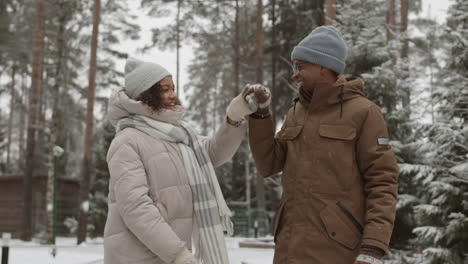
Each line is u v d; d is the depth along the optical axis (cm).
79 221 2217
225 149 313
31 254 1500
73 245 2066
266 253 1457
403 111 1105
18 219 2673
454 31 866
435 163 882
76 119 3177
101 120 3353
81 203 2231
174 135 284
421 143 917
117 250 268
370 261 226
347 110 255
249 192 3578
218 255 275
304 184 256
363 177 253
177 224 273
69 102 3122
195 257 282
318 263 243
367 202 245
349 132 251
